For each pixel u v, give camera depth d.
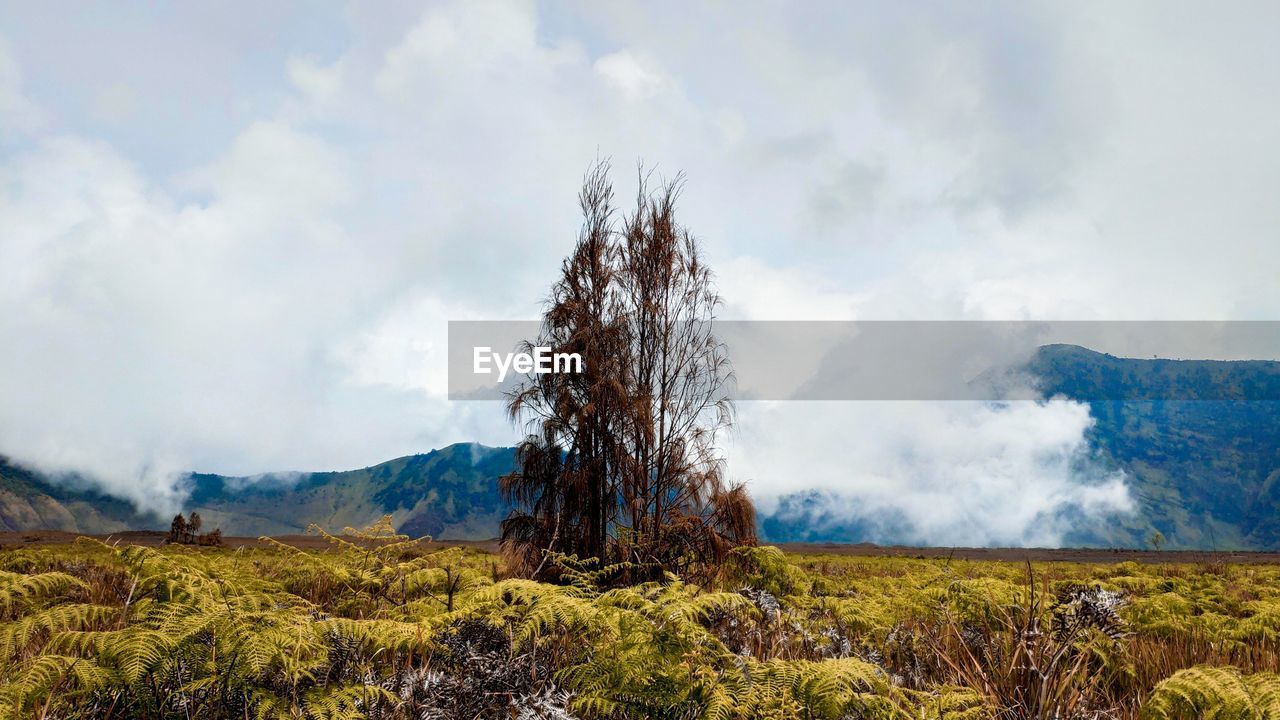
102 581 4.89
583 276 9.91
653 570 7.59
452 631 3.05
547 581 7.63
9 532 29.06
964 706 3.00
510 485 8.56
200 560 3.80
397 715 2.72
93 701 2.31
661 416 9.34
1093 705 3.48
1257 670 4.09
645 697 2.41
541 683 2.82
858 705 2.40
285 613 2.57
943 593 4.59
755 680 2.56
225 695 2.24
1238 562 23.69
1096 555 34.62
